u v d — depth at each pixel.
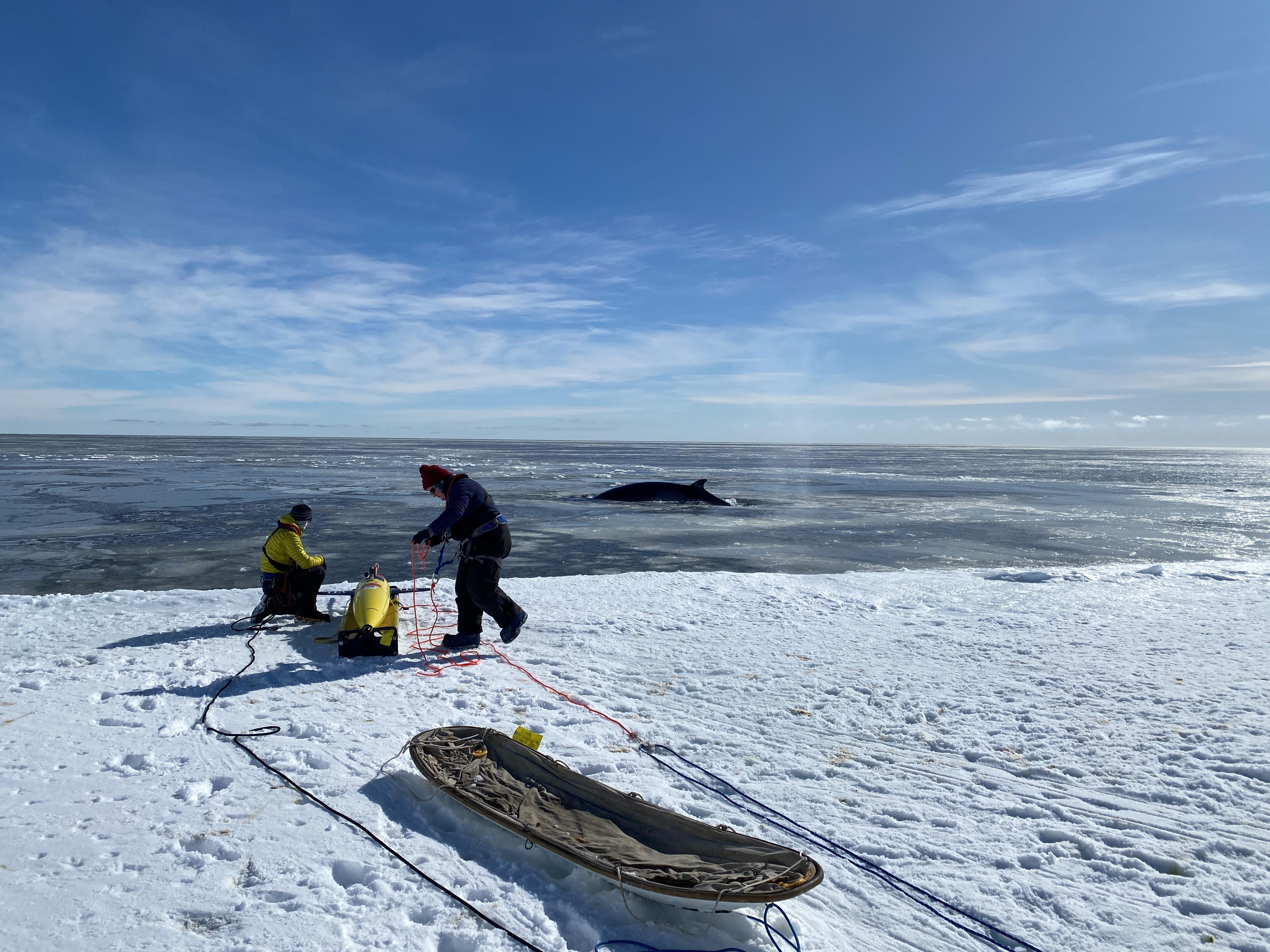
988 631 6.89
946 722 4.49
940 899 2.70
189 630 6.60
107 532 16.09
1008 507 26.94
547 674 5.46
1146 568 10.55
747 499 29.19
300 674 5.23
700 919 2.54
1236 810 3.34
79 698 4.63
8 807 3.13
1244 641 6.30
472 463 64.00
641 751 4.04
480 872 2.76
